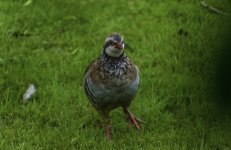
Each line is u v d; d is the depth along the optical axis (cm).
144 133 659
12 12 956
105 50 595
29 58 816
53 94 732
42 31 909
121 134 661
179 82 759
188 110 707
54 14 956
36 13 958
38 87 751
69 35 898
